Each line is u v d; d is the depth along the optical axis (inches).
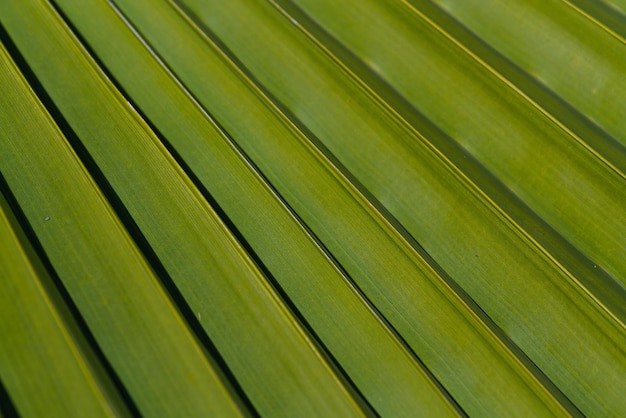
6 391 24.5
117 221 25.6
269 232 26.0
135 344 25.0
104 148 26.1
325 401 24.9
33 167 25.8
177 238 25.7
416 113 27.3
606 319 25.8
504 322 25.9
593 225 26.5
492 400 25.3
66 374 24.6
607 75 27.3
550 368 25.7
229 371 25.0
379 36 27.7
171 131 26.5
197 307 25.3
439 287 25.8
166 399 24.7
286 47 27.4
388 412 25.0
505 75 27.3
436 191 26.5
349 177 26.6
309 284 25.7
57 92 26.5
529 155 26.8
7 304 24.9
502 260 26.1
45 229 25.5
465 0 28.0
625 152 27.0
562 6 27.7
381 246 26.0
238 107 26.8
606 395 25.5
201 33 27.3
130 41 27.1
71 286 25.2
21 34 27.0
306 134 27.0
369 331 25.4
